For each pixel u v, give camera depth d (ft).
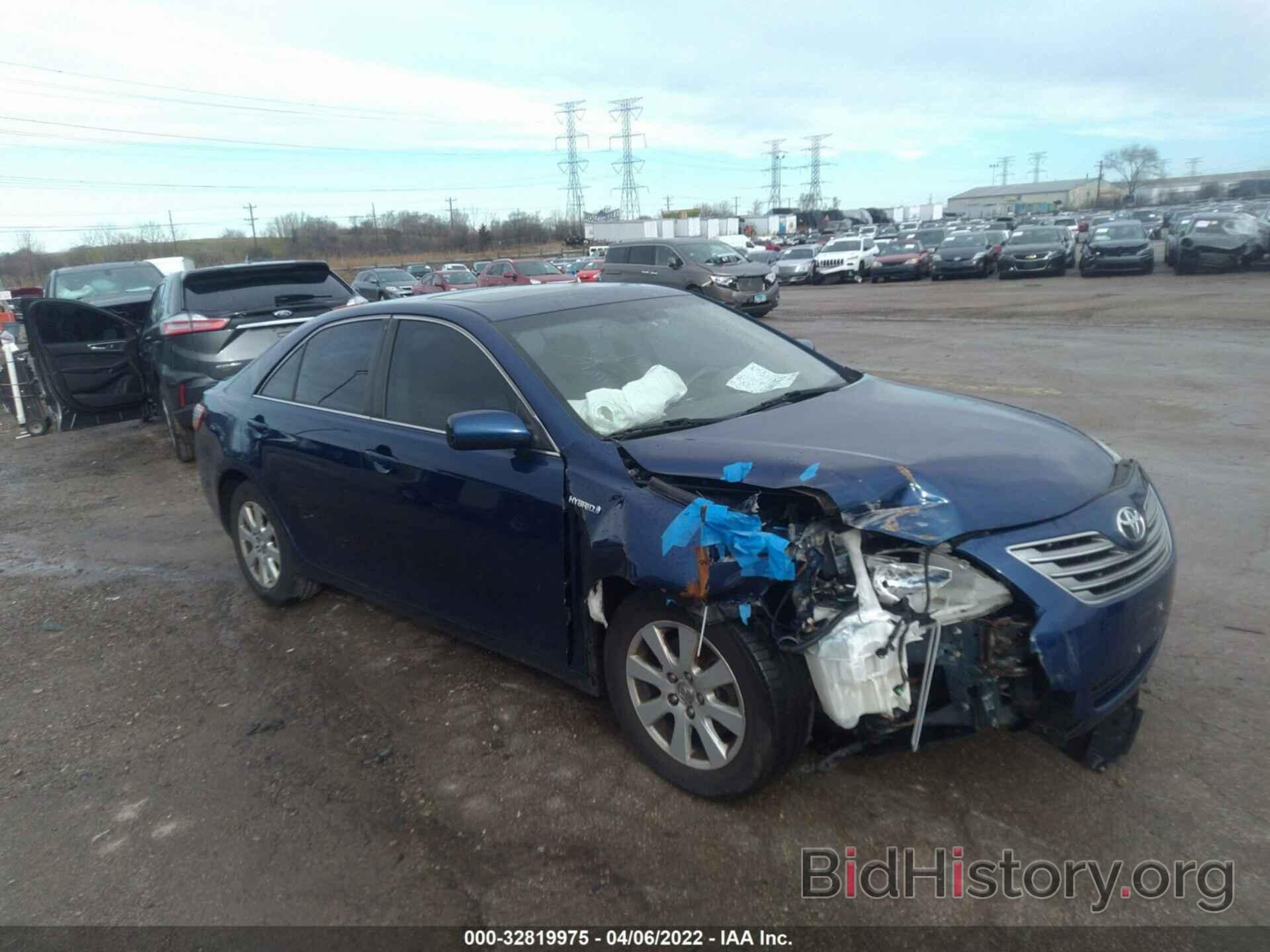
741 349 14.33
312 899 9.55
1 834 11.07
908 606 9.14
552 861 9.84
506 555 11.89
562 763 11.53
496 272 97.50
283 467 15.58
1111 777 10.54
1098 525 9.70
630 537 10.20
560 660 11.78
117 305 39.24
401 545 13.58
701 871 9.54
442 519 12.63
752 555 9.18
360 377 14.49
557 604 11.48
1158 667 12.87
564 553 11.14
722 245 73.77
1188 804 10.04
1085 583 9.38
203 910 9.52
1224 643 13.46
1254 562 16.34
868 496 9.16
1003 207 331.36
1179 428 26.30
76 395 32.76
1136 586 9.75
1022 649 9.32
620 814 10.49
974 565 9.29
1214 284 71.36
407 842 10.32
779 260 115.75
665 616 10.32
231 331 27.73
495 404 12.32
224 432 17.13
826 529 9.48
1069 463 10.54
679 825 10.21
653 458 10.60
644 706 10.92
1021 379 35.12
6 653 16.33
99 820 11.20
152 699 14.17
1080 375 35.50
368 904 9.43
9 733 13.47
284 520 16.06
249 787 11.64
